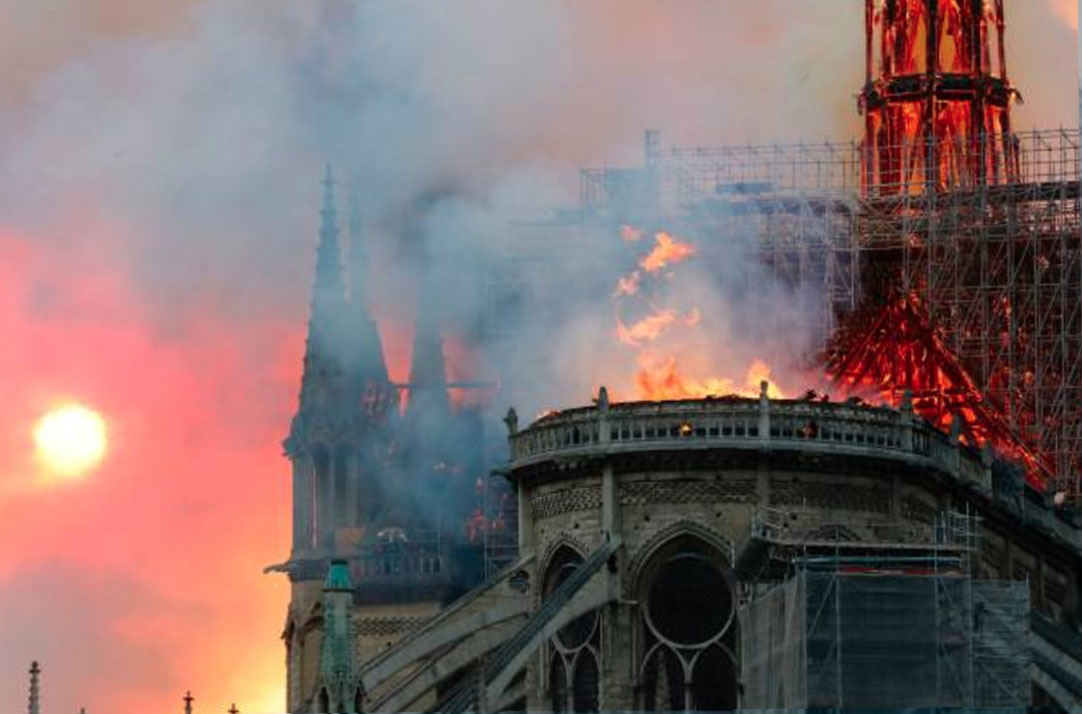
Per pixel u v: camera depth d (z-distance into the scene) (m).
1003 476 177.88
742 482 160.12
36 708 148.75
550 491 164.88
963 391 196.38
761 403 160.00
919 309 198.50
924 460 163.62
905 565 149.25
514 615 165.75
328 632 146.88
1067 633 160.38
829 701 144.62
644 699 159.62
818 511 160.62
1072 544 185.12
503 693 160.75
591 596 158.62
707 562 160.38
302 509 193.00
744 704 156.00
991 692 149.12
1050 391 196.38
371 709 161.50
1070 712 153.62
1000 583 153.75
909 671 145.38
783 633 148.75
